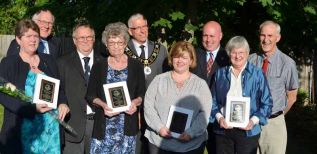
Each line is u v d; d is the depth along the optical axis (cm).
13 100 510
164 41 920
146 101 558
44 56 550
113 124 564
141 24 621
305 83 1382
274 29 594
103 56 620
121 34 557
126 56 578
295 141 984
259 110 554
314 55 1312
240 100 546
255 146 562
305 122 1146
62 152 588
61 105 555
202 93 548
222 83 563
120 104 555
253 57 617
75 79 588
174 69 556
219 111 566
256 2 1013
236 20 1094
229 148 567
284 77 598
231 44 553
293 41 1094
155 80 562
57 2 1112
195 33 917
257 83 554
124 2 962
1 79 513
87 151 597
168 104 548
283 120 610
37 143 533
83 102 588
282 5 958
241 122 545
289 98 607
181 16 884
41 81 528
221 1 942
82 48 590
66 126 559
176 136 540
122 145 567
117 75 565
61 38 666
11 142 522
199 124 541
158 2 908
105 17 983
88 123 592
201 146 555
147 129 571
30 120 528
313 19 996
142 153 628
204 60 611
